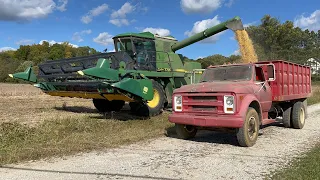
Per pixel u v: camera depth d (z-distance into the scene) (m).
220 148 7.62
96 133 9.04
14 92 30.31
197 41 15.00
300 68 11.32
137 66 12.87
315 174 5.25
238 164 6.15
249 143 7.68
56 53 77.00
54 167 5.99
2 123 9.52
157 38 14.32
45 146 7.48
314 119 13.08
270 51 61.44
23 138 8.06
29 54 83.94
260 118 8.36
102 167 5.99
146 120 11.38
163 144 8.09
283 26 62.44
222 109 7.47
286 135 9.36
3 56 84.50
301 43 68.88
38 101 21.02
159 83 13.68
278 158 6.57
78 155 6.91
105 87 10.89
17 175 5.52
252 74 8.70
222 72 9.19
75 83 11.70
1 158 6.41
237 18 13.83
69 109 15.71
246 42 14.30
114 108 14.49
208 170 5.77
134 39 13.13
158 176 5.44
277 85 9.34
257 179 5.23
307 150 7.27
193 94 7.86
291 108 10.62
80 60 12.26
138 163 6.27
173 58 14.70
